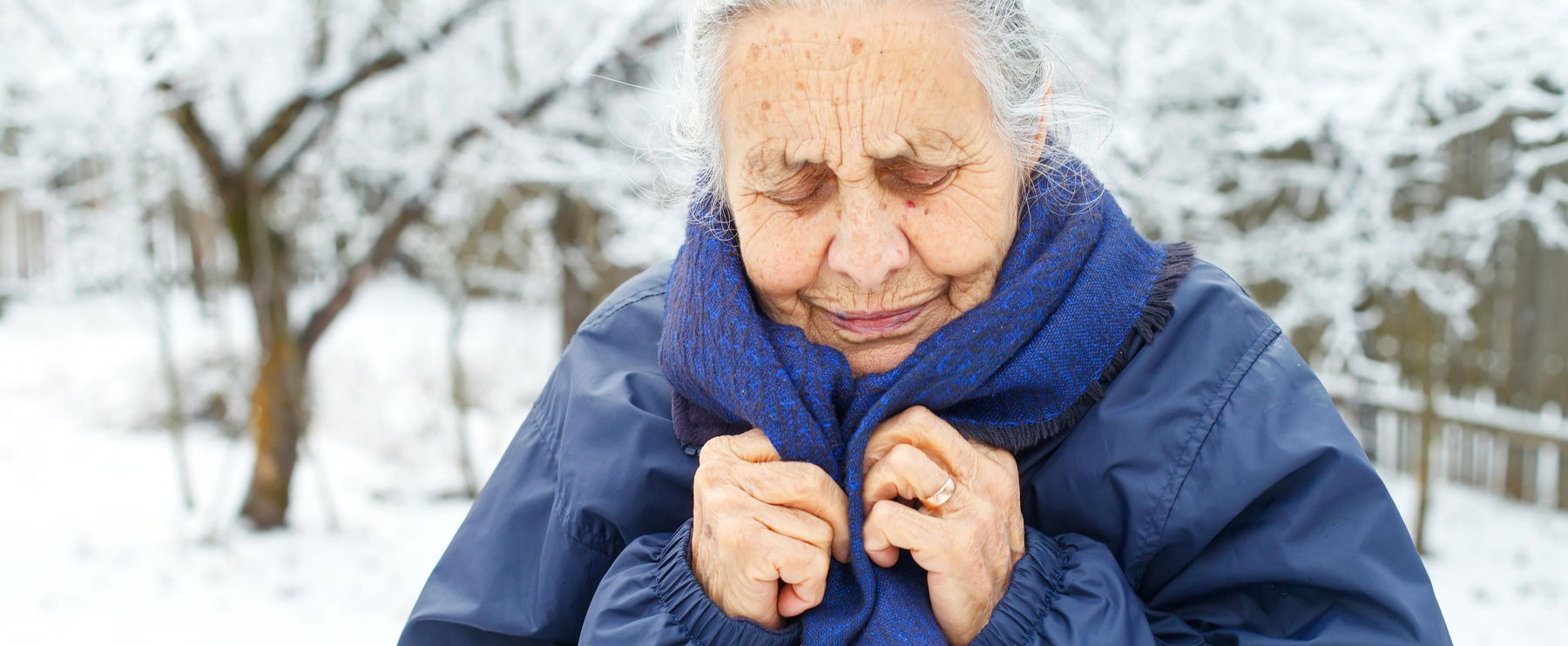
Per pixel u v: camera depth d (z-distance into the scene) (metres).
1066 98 1.09
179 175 5.64
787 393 0.98
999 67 0.95
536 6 4.52
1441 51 3.74
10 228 11.18
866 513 0.98
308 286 7.64
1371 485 0.99
